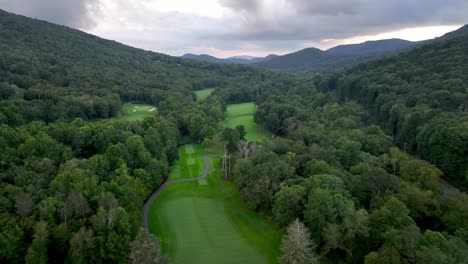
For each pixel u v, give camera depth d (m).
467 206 48.69
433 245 37.69
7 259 41.25
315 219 46.09
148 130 87.12
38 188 50.16
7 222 42.38
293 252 38.66
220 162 88.56
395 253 38.00
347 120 109.50
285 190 51.91
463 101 102.12
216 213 61.97
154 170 70.94
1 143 60.34
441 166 81.19
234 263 46.22
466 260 34.91
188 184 76.06
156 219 58.88
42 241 41.34
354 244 43.88
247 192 60.97
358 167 63.66
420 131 91.62
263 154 67.56
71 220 45.50
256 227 56.22
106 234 44.03
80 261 41.09
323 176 53.38
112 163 64.88
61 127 74.38
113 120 92.69
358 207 50.12
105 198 48.53
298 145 80.44
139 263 35.97
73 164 57.62
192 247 50.19
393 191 53.22
